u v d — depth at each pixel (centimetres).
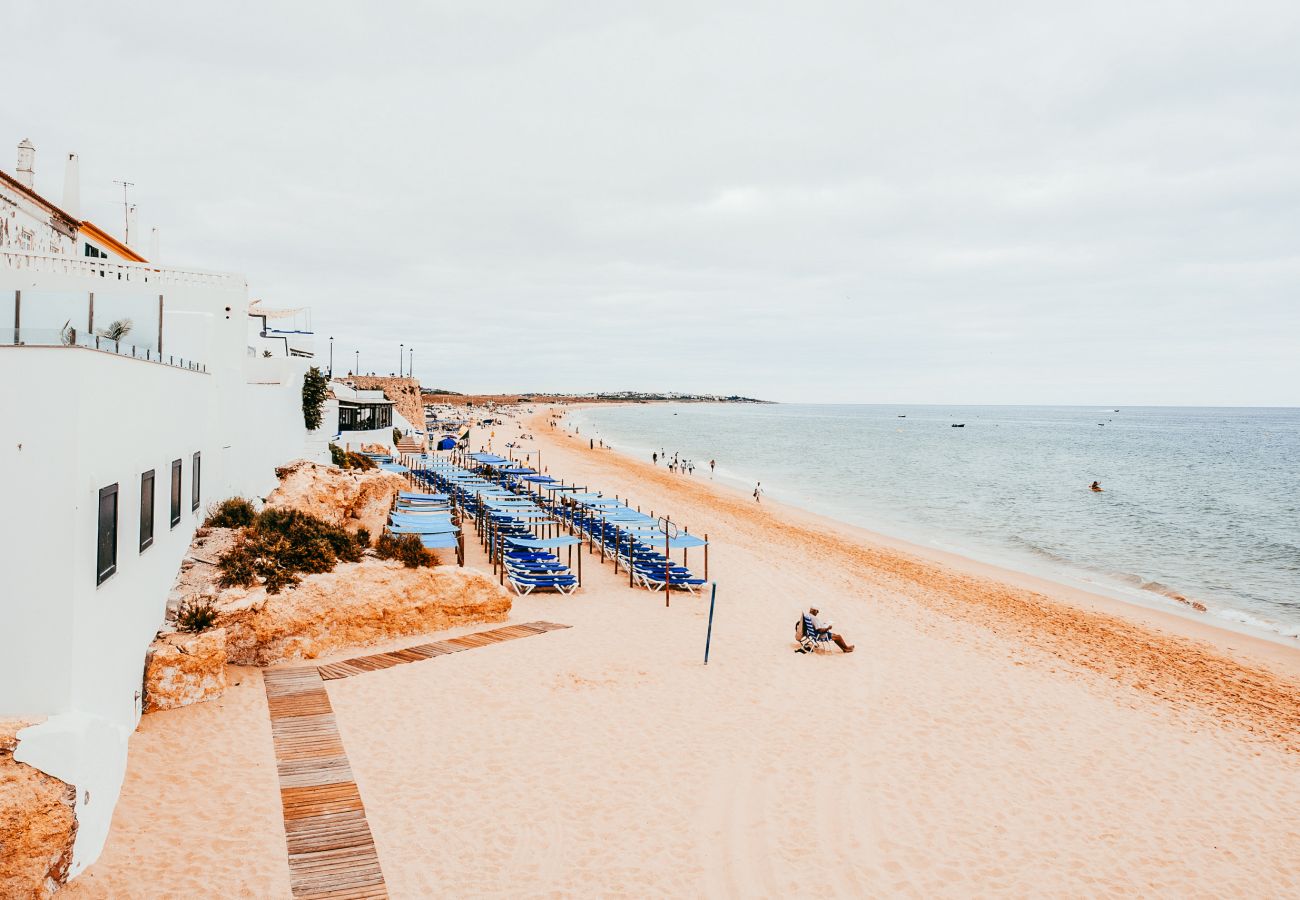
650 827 991
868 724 1375
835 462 8944
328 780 1033
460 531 2270
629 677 1516
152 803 923
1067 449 11238
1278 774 1306
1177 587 3033
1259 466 8631
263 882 806
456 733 1212
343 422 4012
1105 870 974
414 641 1630
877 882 910
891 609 2283
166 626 1225
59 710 782
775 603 2239
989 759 1270
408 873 850
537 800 1036
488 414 18562
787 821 1031
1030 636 2108
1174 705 1625
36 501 776
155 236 2581
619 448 10556
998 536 4156
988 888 915
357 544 1844
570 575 2208
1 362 764
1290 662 2061
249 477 1828
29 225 1789
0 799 693
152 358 1111
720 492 5625
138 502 1027
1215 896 934
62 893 742
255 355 2455
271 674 1388
